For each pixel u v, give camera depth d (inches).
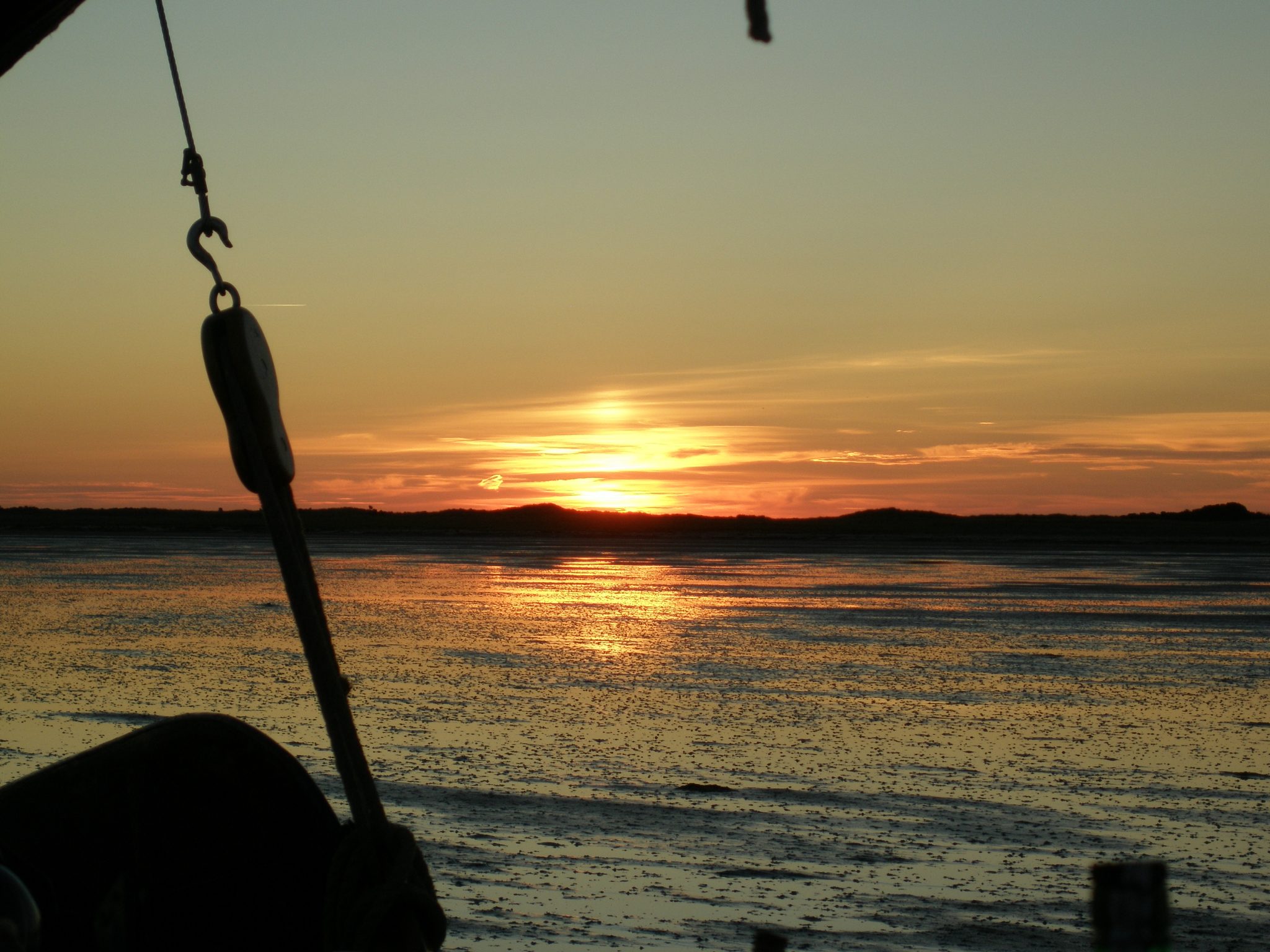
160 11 74.7
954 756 547.8
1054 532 4744.1
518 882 371.2
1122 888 35.6
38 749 553.3
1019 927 338.3
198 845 87.5
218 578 1662.2
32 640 946.1
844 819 441.7
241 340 70.7
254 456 70.1
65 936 79.8
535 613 1208.8
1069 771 521.0
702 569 2053.4
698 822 436.8
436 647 926.4
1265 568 2153.1
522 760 531.2
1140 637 1021.2
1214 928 339.0
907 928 336.8
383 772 505.7
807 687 739.4
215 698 690.2
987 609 1272.1
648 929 334.0
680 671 807.1
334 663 70.7
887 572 1975.9
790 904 354.6
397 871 71.8
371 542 3341.5
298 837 90.9
